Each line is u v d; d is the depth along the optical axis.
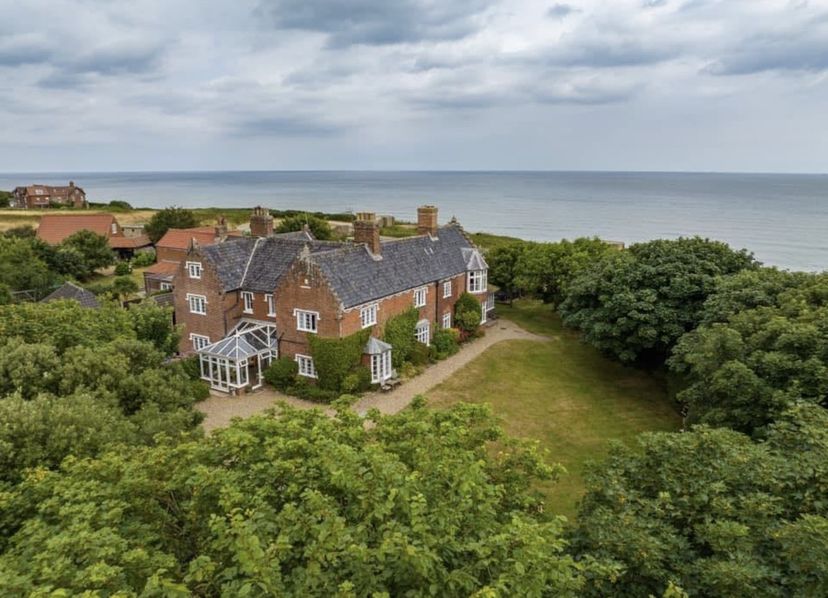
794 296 30.19
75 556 10.10
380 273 44.25
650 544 12.26
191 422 25.33
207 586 10.00
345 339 39.38
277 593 9.02
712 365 26.88
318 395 39.16
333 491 12.45
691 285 40.34
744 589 11.07
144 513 12.79
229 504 10.91
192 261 45.38
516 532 10.47
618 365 46.94
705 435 15.82
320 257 40.38
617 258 46.88
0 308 28.86
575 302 46.81
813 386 22.48
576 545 13.94
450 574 9.74
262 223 51.62
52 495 13.18
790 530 11.73
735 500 13.82
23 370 22.09
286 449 13.30
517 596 9.20
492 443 32.72
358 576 9.62
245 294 45.88
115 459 13.47
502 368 46.00
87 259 81.19
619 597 12.41
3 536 12.90
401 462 13.44
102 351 25.25
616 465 16.39
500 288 67.44
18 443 16.77
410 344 45.84
